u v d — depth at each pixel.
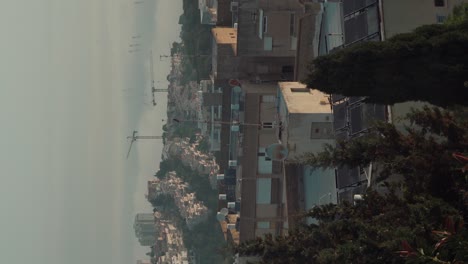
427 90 28.53
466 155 23.64
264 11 49.50
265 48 50.34
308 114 41.84
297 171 47.53
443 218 23.16
